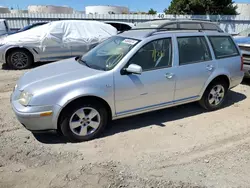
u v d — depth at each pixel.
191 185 2.60
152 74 3.68
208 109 4.63
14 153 3.13
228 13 20.53
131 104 3.64
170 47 3.88
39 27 8.49
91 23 9.10
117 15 17.73
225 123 4.13
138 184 2.61
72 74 3.43
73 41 8.52
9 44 7.86
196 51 4.18
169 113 4.52
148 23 4.55
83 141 3.45
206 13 19.95
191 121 4.20
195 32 4.21
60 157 3.07
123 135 3.66
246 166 2.95
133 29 4.47
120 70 3.45
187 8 19.83
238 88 6.20
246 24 18.05
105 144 3.40
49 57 8.34
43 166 2.90
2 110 4.45
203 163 2.99
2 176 2.71
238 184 2.63
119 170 2.82
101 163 2.95
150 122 4.13
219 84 4.56
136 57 3.57
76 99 3.23
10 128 3.78
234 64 4.66
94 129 3.50
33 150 3.21
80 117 3.35
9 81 6.54
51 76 3.45
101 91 3.32
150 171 2.82
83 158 3.06
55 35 8.26
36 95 3.07
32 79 3.45
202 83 4.29
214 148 3.34
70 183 2.61
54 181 2.64
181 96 4.12
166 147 3.34
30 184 2.59
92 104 3.36
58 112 3.16
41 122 3.14
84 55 4.32
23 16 17.05
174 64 3.89
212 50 4.37
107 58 3.75
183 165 2.95
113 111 3.54
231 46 4.73
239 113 4.58
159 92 3.81
